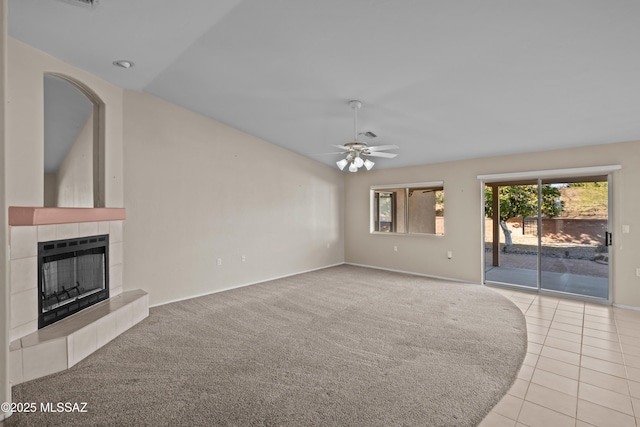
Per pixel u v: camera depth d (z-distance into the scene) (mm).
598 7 1997
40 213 2670
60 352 2582
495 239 5641
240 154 5383
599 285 4711
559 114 3670
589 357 2895
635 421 2012
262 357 2852
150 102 4207
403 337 3307
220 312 4062
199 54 3051
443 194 6117
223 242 5137
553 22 2180
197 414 2055
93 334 2926
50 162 3184
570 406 2172
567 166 4789
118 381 2441
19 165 2732
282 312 4082
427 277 6215
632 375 2578
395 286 5477
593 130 4070
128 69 3414
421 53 2721
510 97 3367
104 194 3707
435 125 4344
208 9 2361
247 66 3240
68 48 2920
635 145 4297
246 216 5500
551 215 5039
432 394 2293
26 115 2791
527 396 2287
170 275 4457
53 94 3238
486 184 5730
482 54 2654
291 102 4047
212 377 2510
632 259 4312
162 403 2168
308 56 2934
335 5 2221
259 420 1999
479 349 3029
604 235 4621
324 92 3641
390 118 4211
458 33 2406
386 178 7012
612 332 3477
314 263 6973
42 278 2812
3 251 1995
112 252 3713
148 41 2824
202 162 4824
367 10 2240
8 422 1963
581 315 4027
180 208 4559
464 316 3959
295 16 2383
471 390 2348
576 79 2895
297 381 2457
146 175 4180
